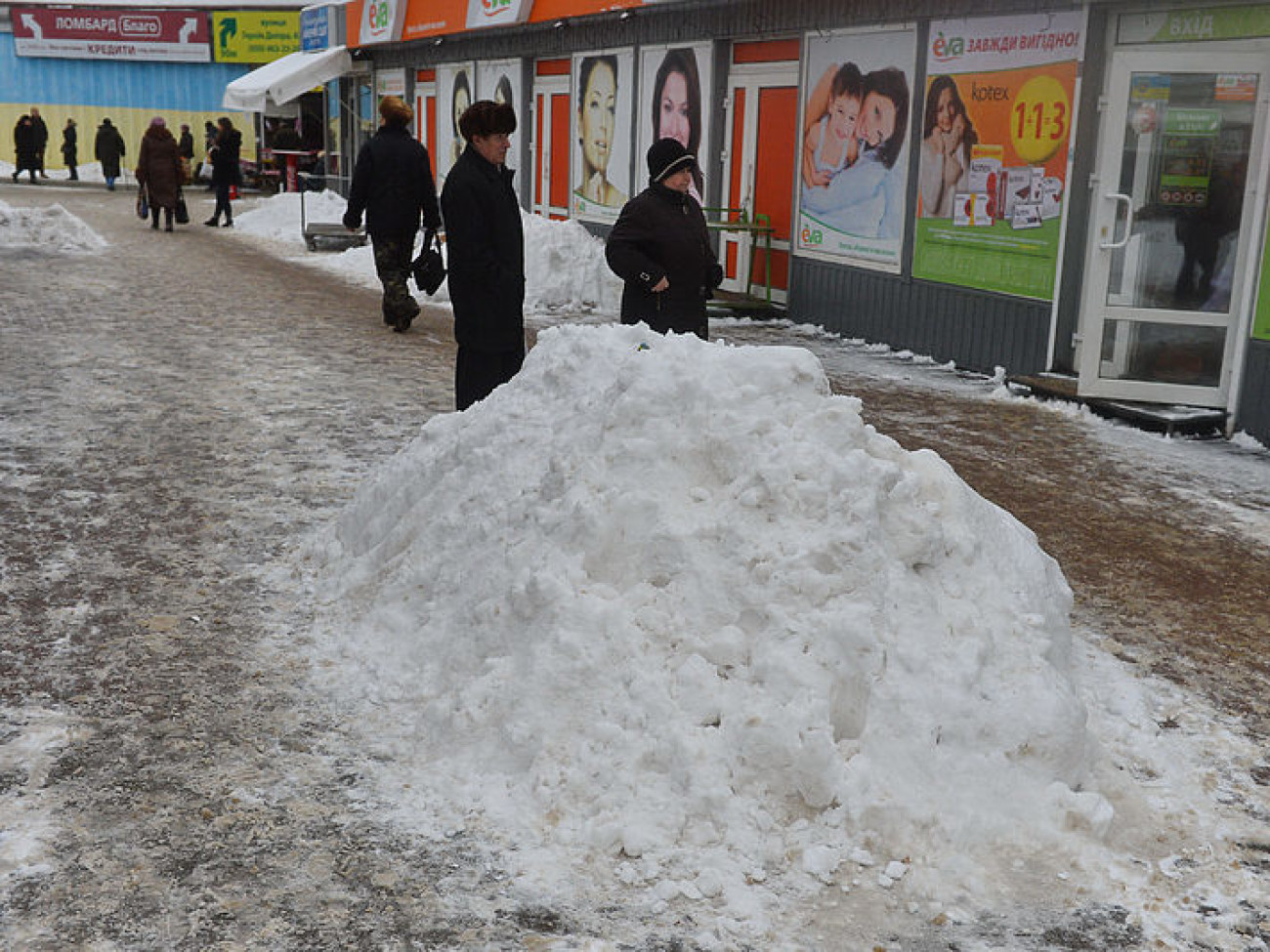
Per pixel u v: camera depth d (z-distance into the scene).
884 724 3.41
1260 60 8.19
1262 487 7.14
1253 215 8.27
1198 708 4.18
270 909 2.89
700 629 3.58
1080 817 3.32
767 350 4.10
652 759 3.34
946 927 2.92
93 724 3.76
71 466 6.56
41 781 3.42
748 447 3.82
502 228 6.46
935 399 9.38
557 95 18.67
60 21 36.03
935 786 3.34
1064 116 9.55
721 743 3.33
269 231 22.28
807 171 12.87
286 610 4.68
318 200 22.84
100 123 36.81
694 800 3.22
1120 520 6.38
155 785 3.42
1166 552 5.90
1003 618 3.78
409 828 3.24
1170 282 8.73
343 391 8.71
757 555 3.61
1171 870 3.19
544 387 4.60
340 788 3.44
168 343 10.46
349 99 28.86
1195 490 7.02
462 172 6.36
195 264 16.78
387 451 7.07
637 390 4.05
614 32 16.55
